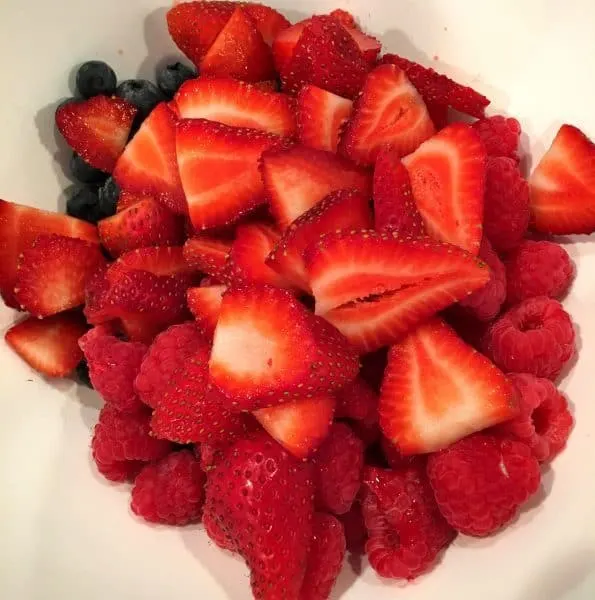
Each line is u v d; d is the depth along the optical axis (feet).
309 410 0.64
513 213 0.72
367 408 0.68
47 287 0.80
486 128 0.76
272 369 0.63
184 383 0.67
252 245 0.72
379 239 0.63
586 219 0.72
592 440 0.65
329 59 0.76
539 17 0.76
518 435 0.64
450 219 0.70
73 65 0.85
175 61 0.90
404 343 0.67
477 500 0.62
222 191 0.74
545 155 0.74
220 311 0.66
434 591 0.66
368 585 0.69
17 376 0.79
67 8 0.83
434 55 0.82
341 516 0.72
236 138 0.73
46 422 0.79
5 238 0.81
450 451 0.64
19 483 0.76
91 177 0.86
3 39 0.80
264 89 0.83
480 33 0.79
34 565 0.73
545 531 0.64
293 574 0.62
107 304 0.75
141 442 0.73
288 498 0.63
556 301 0.70
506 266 0.74
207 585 0.72
